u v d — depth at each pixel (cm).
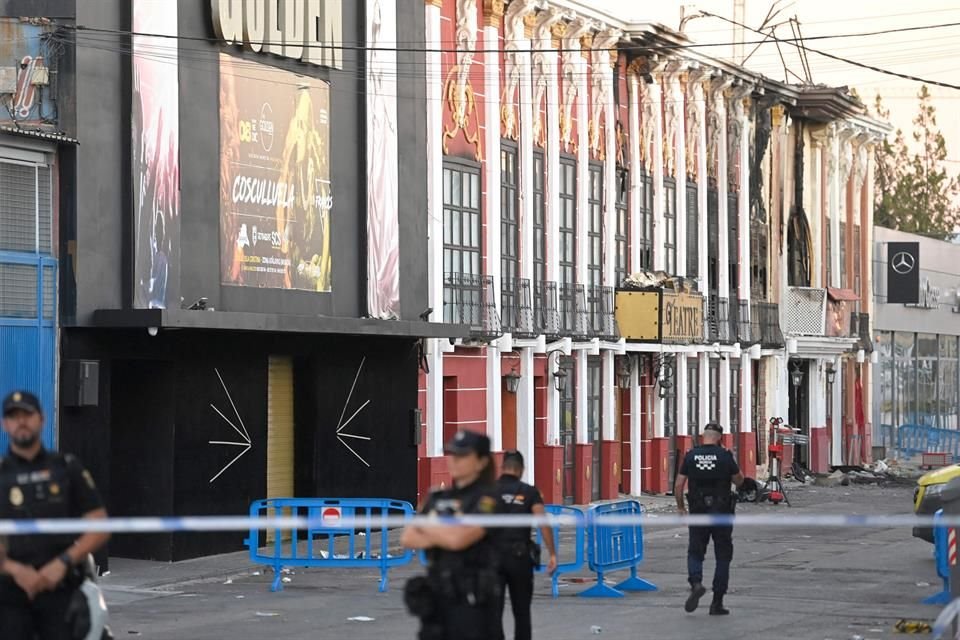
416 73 5578
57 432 3991
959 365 12412
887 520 1961
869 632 3036
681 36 7500
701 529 3294
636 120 7388
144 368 4356
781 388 8956
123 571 4109
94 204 4084
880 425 10731
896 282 10675
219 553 4506
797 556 4616
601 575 3634
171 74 4328
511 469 2425
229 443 4538
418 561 4447
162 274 4278
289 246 4866
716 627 3088
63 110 4016
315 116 5009
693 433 7906
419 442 5503
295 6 4869
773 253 8975
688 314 7488
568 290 6719
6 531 1678
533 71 6519
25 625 1770
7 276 3850
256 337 4662
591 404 6950
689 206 7975
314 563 3759
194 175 4438
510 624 3117
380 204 5312
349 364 5153
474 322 6003
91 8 4075
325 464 5041
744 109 8575
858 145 10225
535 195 6550
